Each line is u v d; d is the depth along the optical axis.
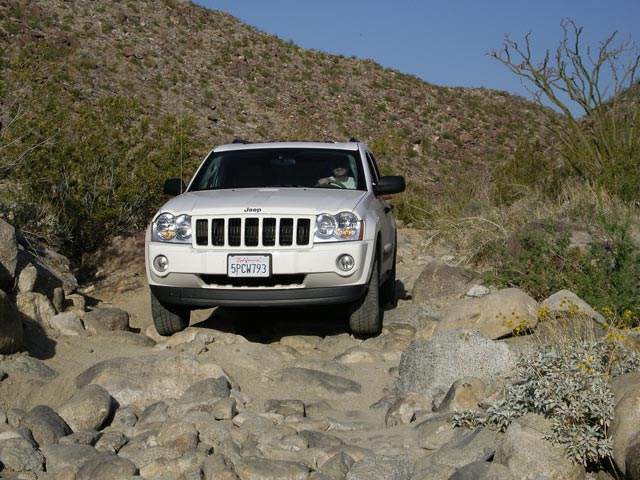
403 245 13.38
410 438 4.66
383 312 8.33
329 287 6.87
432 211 15.58
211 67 52.94
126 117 13.42
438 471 4.03
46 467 4.31
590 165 12.45
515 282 8.45
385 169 20.80
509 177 14.77
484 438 4.29
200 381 5.55
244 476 4.09
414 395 5.30
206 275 6.92
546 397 4.17
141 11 58.28
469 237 11.84
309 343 7.30
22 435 4.51
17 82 12.02
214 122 43.78
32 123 11.39
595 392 4.00
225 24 62.66
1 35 42.34
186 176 12.85
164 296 7.09
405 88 59.34
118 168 12.16
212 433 4.64
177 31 57.19
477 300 6.65
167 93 45.91
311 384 5.87
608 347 4.75
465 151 48.19
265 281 6.88
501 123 55.47
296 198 7.12
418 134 49.91
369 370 6.38
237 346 6.55
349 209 7.00
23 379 5.69
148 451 4.41
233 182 8.01
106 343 6.90
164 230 7.07
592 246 7.92
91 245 11.34
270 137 44.03
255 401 5.56
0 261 7.17
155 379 5.68
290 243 6.83
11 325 6.03
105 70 45.34
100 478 4.05
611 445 3.83
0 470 4.17
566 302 6.48
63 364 6.21
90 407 5.01
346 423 5.11
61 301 7.69
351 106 53.56
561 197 11.89
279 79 55.16
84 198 11.59
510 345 5.85
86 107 13.32
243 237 6.80
